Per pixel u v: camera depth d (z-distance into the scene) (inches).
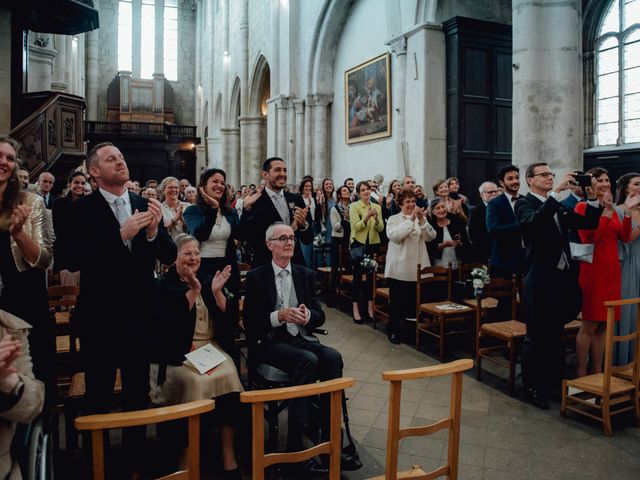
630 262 191.2
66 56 937.5
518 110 294.4
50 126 386.3
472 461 142.7
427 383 202.1
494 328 198.4
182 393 135.8
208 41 1294.3
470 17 458.3
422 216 249.3
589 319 184.1
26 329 84.7
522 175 292.8
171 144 1266.0
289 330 155.9
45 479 89.5
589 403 163.3
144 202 129.5
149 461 142.3
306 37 670.5
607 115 506.6
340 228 351.6
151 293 124.0
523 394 186.1
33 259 113.6
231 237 200.2
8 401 74.6
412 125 464.8
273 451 138.8
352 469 137.6
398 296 255.9
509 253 228.2
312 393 86.7
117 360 118.6
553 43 288.5
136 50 1391.5
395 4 483.2
